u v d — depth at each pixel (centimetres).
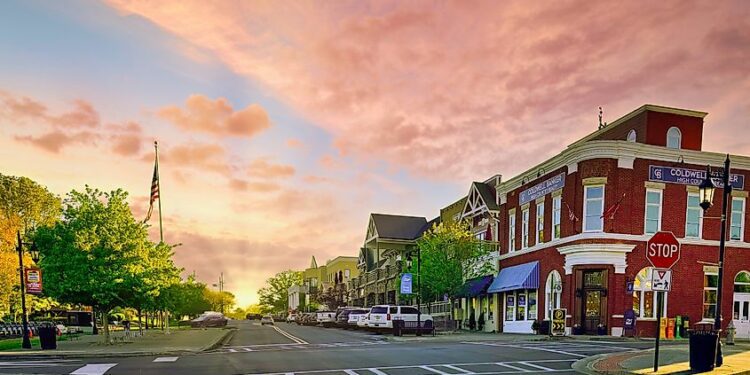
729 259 3134
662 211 3070
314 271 12344
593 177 3053
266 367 1672
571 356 1909
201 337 3328
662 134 3209
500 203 4100
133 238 2692
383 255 7012
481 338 2952
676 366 1505
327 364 1730
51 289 2580
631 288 2958
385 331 3866
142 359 1972
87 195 2670
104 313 2702
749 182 3206
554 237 3341
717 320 1479
